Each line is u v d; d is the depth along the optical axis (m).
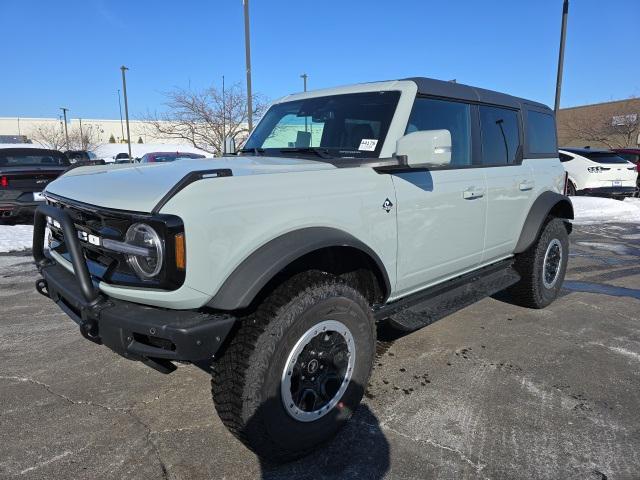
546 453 2.66
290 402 2.50
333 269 2.96
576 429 2.89
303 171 2.68
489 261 4.32
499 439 2.79
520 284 4.86
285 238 2.47
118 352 2.34
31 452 2.65
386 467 2.56
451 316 4.81
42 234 3.17
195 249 2.20
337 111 3.57
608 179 14.75
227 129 19.77
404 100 3.34
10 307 4.93
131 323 2.25
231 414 2.39
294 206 2.54
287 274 2.63
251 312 2.48
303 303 2.47
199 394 3.27
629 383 3.46
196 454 2.65
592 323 4.64
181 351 2.20
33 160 10.45
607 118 41.56
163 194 2.23
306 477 2.49
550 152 5.18
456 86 3.89
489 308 5.07
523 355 3.91
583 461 2.60
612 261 7.38
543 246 4.78
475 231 3.91
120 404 3.14
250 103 13.38
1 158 10.16
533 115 4.91
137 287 2.32
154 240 2.20
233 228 2.31
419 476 2.49
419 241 3.33
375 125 3.31
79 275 2.39
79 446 2.71
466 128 3.91
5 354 3.85
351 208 2.81
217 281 2.28
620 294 5.61
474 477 2.48
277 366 2.40
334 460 2.62
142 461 2.59
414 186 3.25
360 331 2.79
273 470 2.54
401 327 3.22
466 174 3.76
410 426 2.91
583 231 10.30
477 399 3.22
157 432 2.85
